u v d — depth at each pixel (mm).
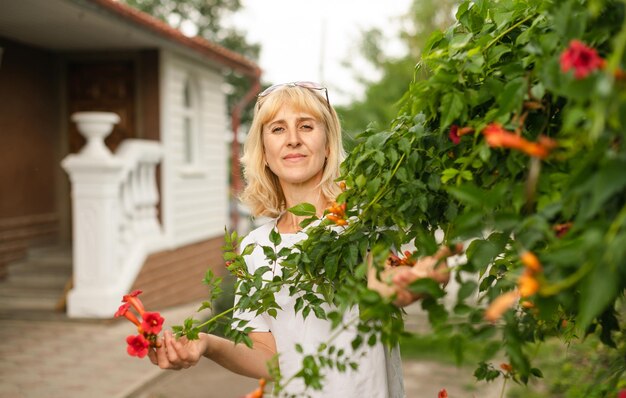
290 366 2020
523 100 1312
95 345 6945
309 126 2135
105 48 9984
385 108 17109
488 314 1060
